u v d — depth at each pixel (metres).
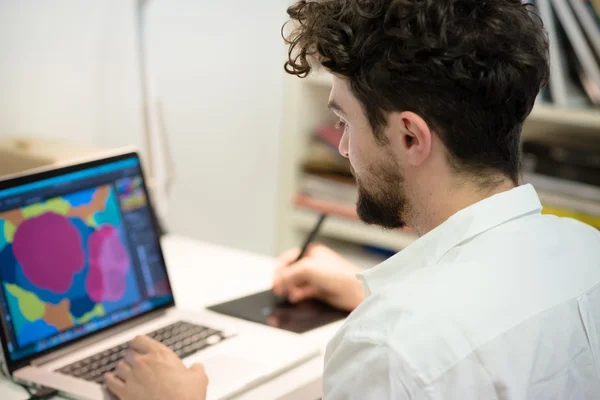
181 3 2.04
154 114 1.89
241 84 2.26
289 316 1.32
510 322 0.78
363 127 0.89
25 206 1.18
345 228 2.27
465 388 0.75
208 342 1.20
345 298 1.35
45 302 1.17
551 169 2.00
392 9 0.82
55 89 1.84
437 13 0.81
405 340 0.76
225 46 2.18
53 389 1.06
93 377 1.09
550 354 0.79
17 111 1.77
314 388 1.11
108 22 1.90
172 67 2.06
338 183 2.25
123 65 1.94
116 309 1.25
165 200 1.93
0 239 1.14
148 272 1.31
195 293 1.43
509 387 0.76
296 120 2.30
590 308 0.84
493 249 0.84
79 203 1.25
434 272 0.82
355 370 0.78
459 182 0.87
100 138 1.96
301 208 2.37
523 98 0.86
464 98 0.83
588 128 2.16
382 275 0.93
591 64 1.86
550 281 0.82
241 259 1.63
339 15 0.87
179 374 0.99
